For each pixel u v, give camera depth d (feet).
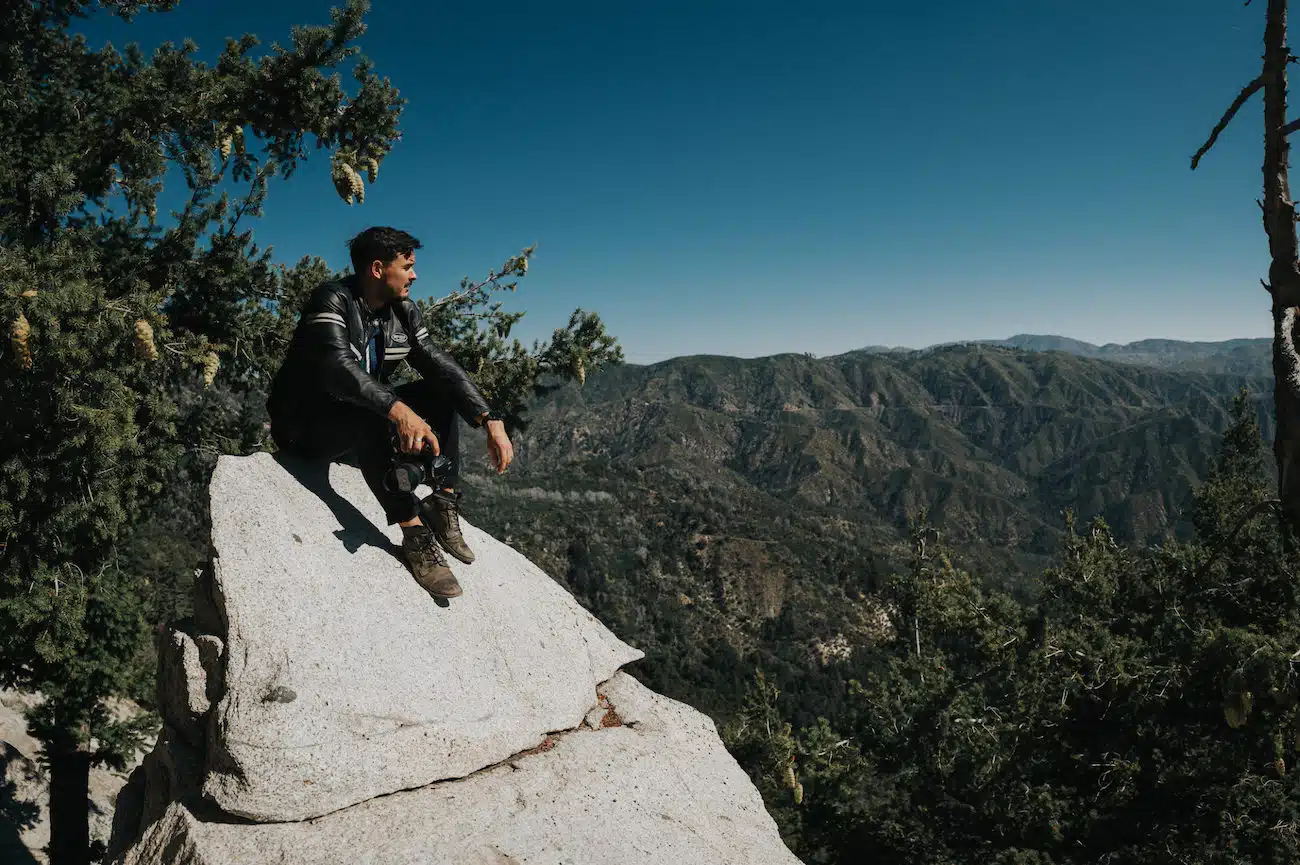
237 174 25.08
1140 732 42.04
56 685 39.58
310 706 8.59
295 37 23.11
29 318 15.85
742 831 10.19
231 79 22.95
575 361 29.45
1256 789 38.32
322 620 9.32
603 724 11.50
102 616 37.78
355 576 10.05
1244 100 6.44
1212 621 44.32
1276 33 5.96
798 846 58.08
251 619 8.98
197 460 26.17
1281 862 36.70
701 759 11.35
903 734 56.03
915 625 67.00
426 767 9.04
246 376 27.76
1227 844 38.11
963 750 49.08
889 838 52.95
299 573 9.58
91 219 22.54
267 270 25.44
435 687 9.61
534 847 8.45
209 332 25.34
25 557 19.15
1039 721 45.29
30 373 16.72
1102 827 43.32
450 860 8.02
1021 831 45.01
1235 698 7.75
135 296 17.49
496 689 10.23
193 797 8.84
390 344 10.70
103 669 39.70
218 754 8.40
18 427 17.87
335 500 10.97
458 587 10.57
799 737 56.24
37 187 19.98
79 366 16.78
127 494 20.18
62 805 43.70
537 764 9.89
